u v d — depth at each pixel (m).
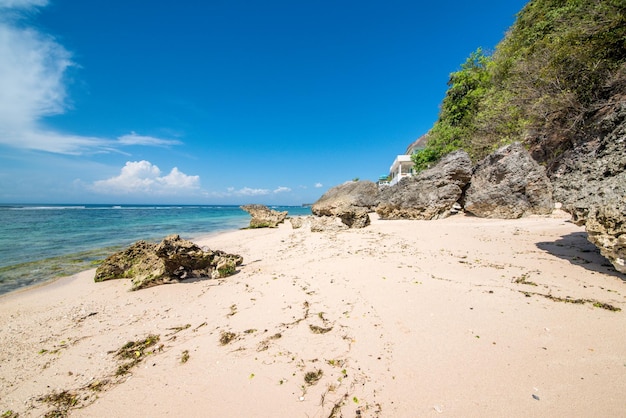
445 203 17.50
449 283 6.18
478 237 10.54
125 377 4.01
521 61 21.62
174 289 7.65
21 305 7.26
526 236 10.02
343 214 17.05
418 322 4.68
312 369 3.79
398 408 3.04
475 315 4.74
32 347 5.05
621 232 5.70
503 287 5.76
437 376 3.43
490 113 22.91
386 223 17.48
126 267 9.34
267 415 3.11
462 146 26.94
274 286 7.12
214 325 5.32
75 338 5.30
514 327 4.29
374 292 6.05
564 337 3.95
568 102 17.11
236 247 13.83
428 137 34.09
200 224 31.47
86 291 8.16
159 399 3.51
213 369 3.98
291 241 14.09
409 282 6.43
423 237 11.43
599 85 16.69
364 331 4.58
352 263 8.41
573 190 7.45
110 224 30.11
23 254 13.81
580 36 16.98
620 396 2.90
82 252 14.20
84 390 3.81
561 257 7.35
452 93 32.03
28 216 42.97
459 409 2.95
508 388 3.15
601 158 7.25
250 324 5.20
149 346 4.79
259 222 24.33
